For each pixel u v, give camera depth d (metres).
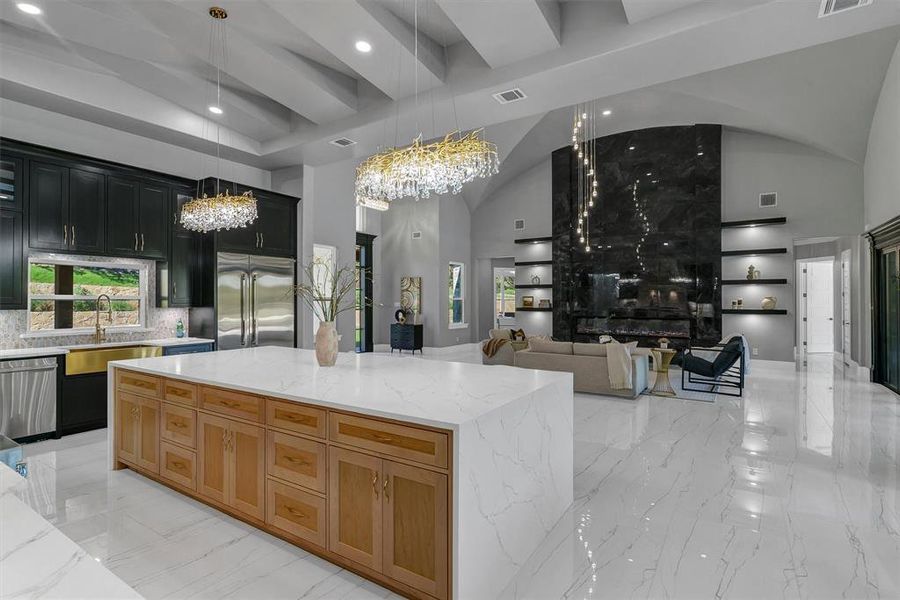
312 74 4.57
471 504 1.92
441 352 11.10
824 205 8.03
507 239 11.66
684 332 9.03
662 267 9.23
